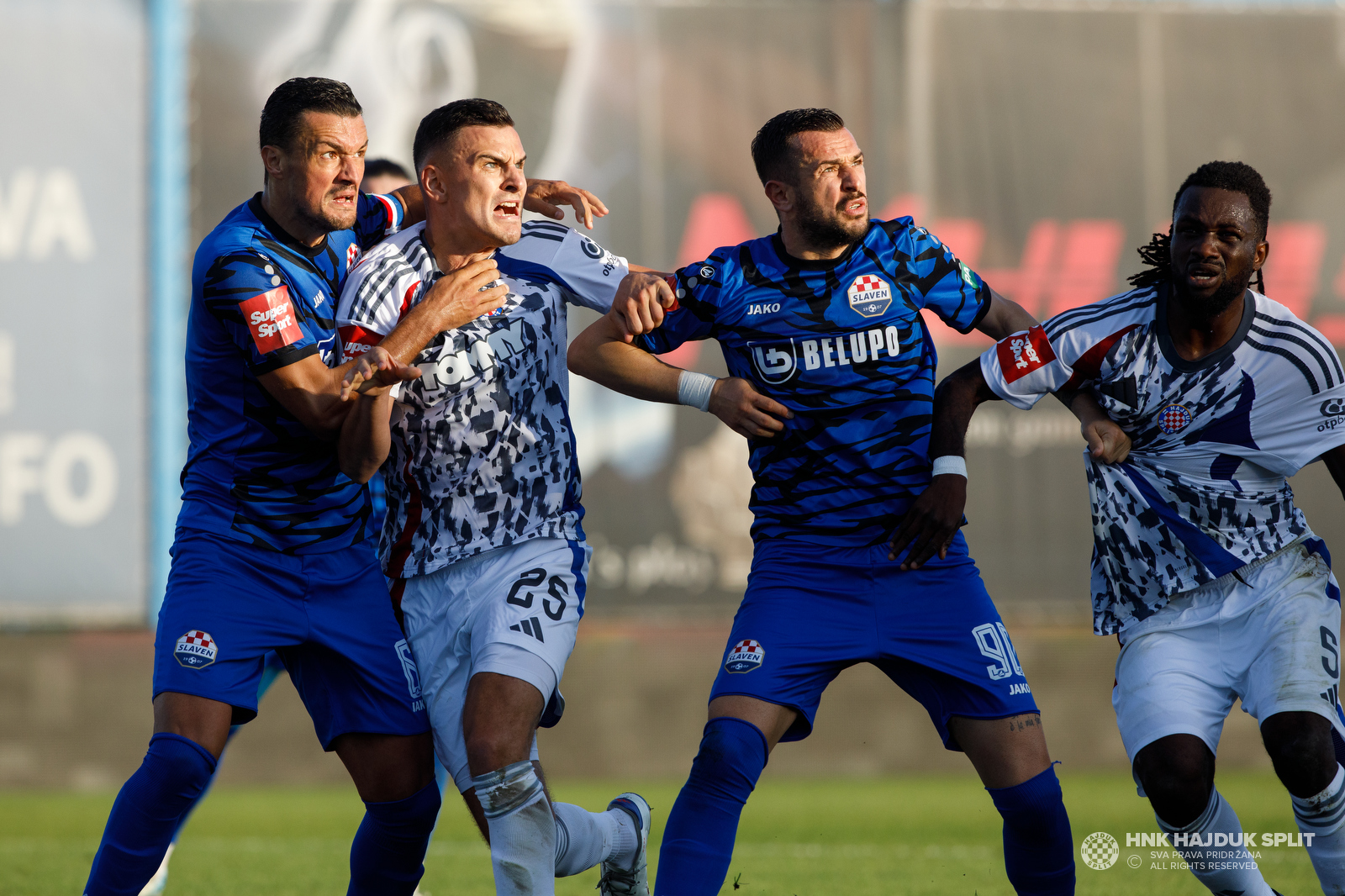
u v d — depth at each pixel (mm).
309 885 16578
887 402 11797
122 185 33438
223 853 19797
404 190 12977
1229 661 11508
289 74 33719
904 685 12180
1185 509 11672
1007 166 34688
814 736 33812
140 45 33562
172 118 33594
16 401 33094
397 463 11750
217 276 11195
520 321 11742
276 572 11562
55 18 33406
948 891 15844
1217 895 11445
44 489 33125
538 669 11188
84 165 33406
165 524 33312
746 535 33625
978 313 12312
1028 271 34688
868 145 34531
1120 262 34688
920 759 33812
